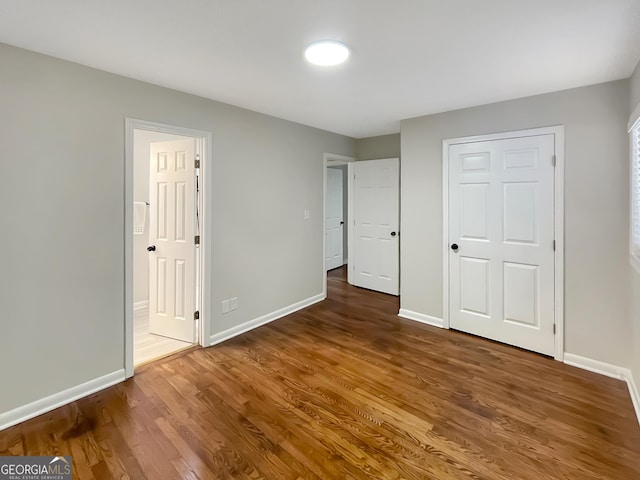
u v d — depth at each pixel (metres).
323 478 1.61
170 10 1.61
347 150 4.88
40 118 2.07
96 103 2.30
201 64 2.23
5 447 1.81
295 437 1.89
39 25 1.75
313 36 1.87
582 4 1.55
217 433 1.92
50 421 2.03
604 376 2.57
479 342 3.19
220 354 2.94
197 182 3.06
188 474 1.63
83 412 2.12
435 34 1.84
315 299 4.45
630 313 2.47
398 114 3.52
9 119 1.96
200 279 3.09
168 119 2.70
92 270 2.33
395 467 1.68
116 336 2.46
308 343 3.18
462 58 2.14
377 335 3.37
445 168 3.43
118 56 2.11
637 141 2.21
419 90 2.74
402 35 1.85
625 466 1.68
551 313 2.85
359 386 2.43
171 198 3.19
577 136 2.65
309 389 2.38
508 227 3.06
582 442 1.86
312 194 4.27
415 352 2.98
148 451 1.78
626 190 2.46
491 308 3.21
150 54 2.09
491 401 2.24
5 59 1.94
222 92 2.81
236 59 2.16
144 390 2.37
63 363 2.22
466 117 3.26
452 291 3.48
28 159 2.04
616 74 2.38
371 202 4.98
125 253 2.49
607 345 2.59
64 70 2.15
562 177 2.73
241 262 3.40
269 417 2.07
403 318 3.86
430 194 3.58
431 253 3.62
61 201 2.18
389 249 4.82
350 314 4.00
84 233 2.28
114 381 2.46
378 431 1.95
